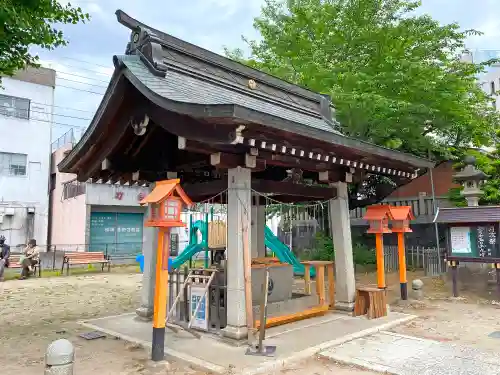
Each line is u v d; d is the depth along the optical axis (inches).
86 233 841.5
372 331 256.8
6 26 220.8
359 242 673.0
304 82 504.7
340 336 242.7
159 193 207.5
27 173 869.2
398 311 323.6
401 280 362.3
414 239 637.3
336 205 319.0
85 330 275.7
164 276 208.2
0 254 639.8
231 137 188.9
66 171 293.7
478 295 384.5
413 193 685.9
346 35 500.7
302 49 530.0
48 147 899.4
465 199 512.1
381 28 475.8
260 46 621.9
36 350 230.7
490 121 553.3
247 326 231.6
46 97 903.1
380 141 510.3
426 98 454.9
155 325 205.3
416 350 217.5
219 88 280.8
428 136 529.7
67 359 157.1
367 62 489.4
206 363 196.4
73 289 507.8
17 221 847.7
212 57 292.0
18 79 870.4
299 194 291.0
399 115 452.1
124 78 223.9
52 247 893.2
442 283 446.9
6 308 373.7
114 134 247.8
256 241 352.2
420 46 477.4
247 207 239.9
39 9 229.8
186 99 202.4
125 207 925.8
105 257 797.9
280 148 220.5
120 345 236.8
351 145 245.4
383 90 454.3
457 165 506.6
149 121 241.6
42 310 362.9
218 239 412.8
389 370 186.2
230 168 240.2
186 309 272.5
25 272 627.5
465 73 500.1
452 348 220.5
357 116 458.6
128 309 367.2
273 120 191.3
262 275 275.3
